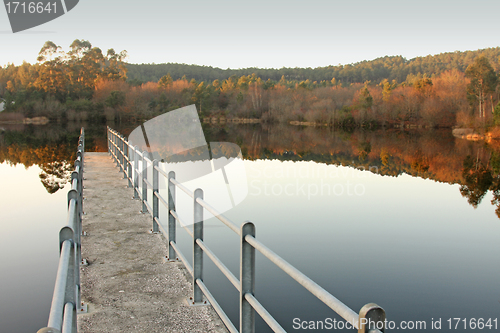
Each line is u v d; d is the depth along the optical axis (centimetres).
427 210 963
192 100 5744
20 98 6606
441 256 615
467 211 980
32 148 2253
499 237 732
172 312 304
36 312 351
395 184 1356
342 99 7169
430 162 2127
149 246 460
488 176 1681
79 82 8162
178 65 15438
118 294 335
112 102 5994
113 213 609
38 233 610
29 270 454
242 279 218
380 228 755
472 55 12800
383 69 14812
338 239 671
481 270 558
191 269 333
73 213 241
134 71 14538
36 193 972
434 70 13175
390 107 6100
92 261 411
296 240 658
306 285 149
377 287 490
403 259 593
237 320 365
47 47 7725
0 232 615
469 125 4716
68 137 3219
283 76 14212
